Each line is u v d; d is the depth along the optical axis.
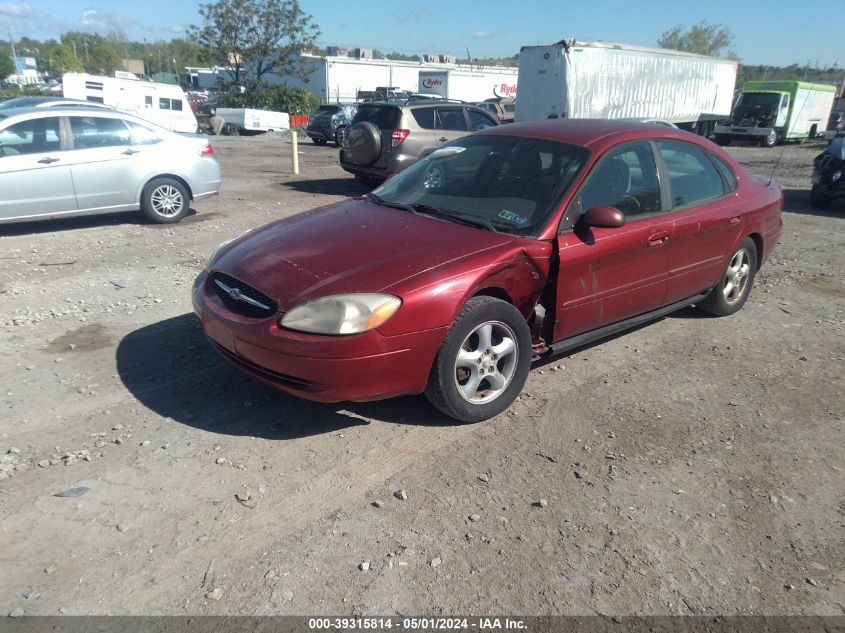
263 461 3.34
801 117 28.81
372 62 40.50
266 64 39.50
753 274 5.79
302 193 12.13
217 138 25.42
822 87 29.73
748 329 5.46
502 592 2.55
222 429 3.62
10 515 2.88
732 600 2.56
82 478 3.15
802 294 6.50
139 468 3.24
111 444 3.45
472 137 4.84
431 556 2.72
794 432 3.81
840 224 10.31
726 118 28.62
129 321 5.20
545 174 4.18
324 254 3.64
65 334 4.89
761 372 4.62
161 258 7.14
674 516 3.04
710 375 4.55
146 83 20.16
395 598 2.50
